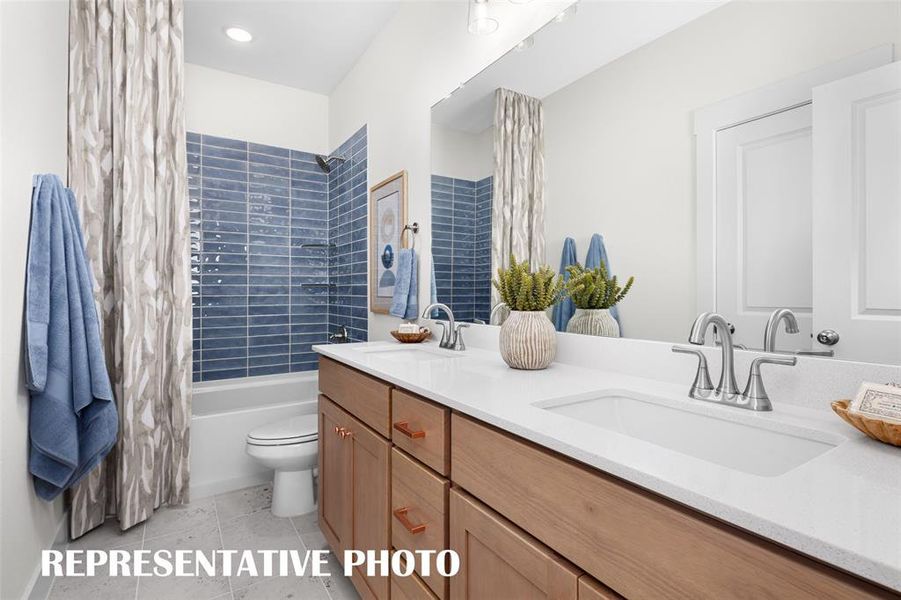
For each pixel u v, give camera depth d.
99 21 2.08
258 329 3.22
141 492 2.06
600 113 1.32
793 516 0.46
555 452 0.75
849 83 0.82
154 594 1.59
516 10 1.62
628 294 1.25
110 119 2.11
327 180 3.52
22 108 1.39
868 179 0.80
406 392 1.22
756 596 0.48
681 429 0.93
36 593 1.48
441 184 2.05
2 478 1.22
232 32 2.61
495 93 1.72
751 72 0.97
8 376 1.29
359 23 2.54
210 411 2.81
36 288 1.45
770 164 0.94
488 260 1.79
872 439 0.70
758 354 0.95
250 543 1.95
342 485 1.64
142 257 2.12
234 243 3.13
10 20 1.30
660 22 1.16
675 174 1.12
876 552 0.39
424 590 1.10
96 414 1.67
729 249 1.01
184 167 2.27
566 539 0.71
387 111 2.53
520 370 1.33
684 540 0.54
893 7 0.76
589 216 1.36
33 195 1.49
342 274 3.25
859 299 0.81
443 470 1.03
